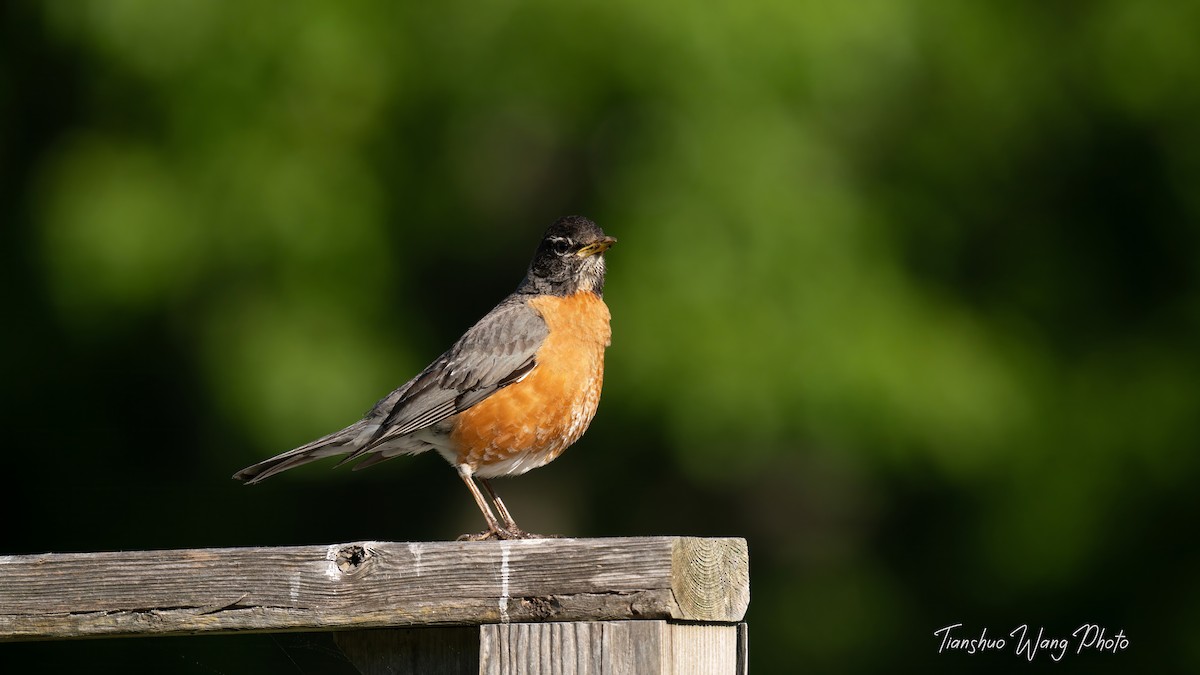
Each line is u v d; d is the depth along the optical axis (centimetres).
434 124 1553
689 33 1460
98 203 1535
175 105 1547
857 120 1617
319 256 1548
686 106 1476
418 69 1543
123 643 1509
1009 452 1631
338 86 1535
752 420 1466
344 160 1563
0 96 1705
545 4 1485
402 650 561
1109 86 1706
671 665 510
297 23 1525
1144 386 1686
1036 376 1656
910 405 1510
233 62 1536
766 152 1475
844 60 1496
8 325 1684
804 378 1470
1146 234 1773
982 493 1678
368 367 1555
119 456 1759
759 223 1470
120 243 1531
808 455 1609
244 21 1531
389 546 547
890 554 1834
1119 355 1711
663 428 1497
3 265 1691
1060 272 1728
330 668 1305
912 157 1680
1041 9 1753
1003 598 1714
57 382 1717
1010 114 1695
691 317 1459
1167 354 1700
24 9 1694
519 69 1504
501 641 526
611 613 511
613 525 1842
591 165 1614
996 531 1670
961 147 1686
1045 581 1672
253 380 1528
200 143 1545
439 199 1580
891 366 1501
